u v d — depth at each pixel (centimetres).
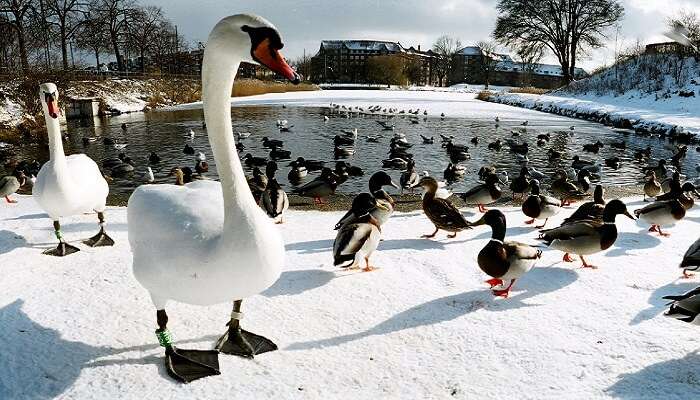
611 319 154
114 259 197
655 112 1020
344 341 141
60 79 934
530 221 277
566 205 337
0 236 223
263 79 2402
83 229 239
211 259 116
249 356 132
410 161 436
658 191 338
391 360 132
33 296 163
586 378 124
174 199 129
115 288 170
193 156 588
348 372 126
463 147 609
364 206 202
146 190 137
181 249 117
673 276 188
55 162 194
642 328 148
